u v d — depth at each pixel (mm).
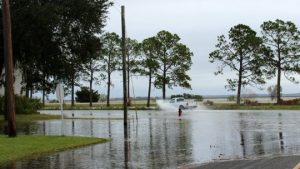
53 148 17734
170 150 17547
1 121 35656
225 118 39531
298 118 38031
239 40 73562
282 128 27562
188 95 87188
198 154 16328
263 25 73625
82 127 30562
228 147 18375
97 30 37969
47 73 38625
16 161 14727
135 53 78562
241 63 74688
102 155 16156
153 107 72062
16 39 33688
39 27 33562
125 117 30906
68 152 17016
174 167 13430
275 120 35688
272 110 56938
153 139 21844
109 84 80062
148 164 14047
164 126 30578
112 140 21438
